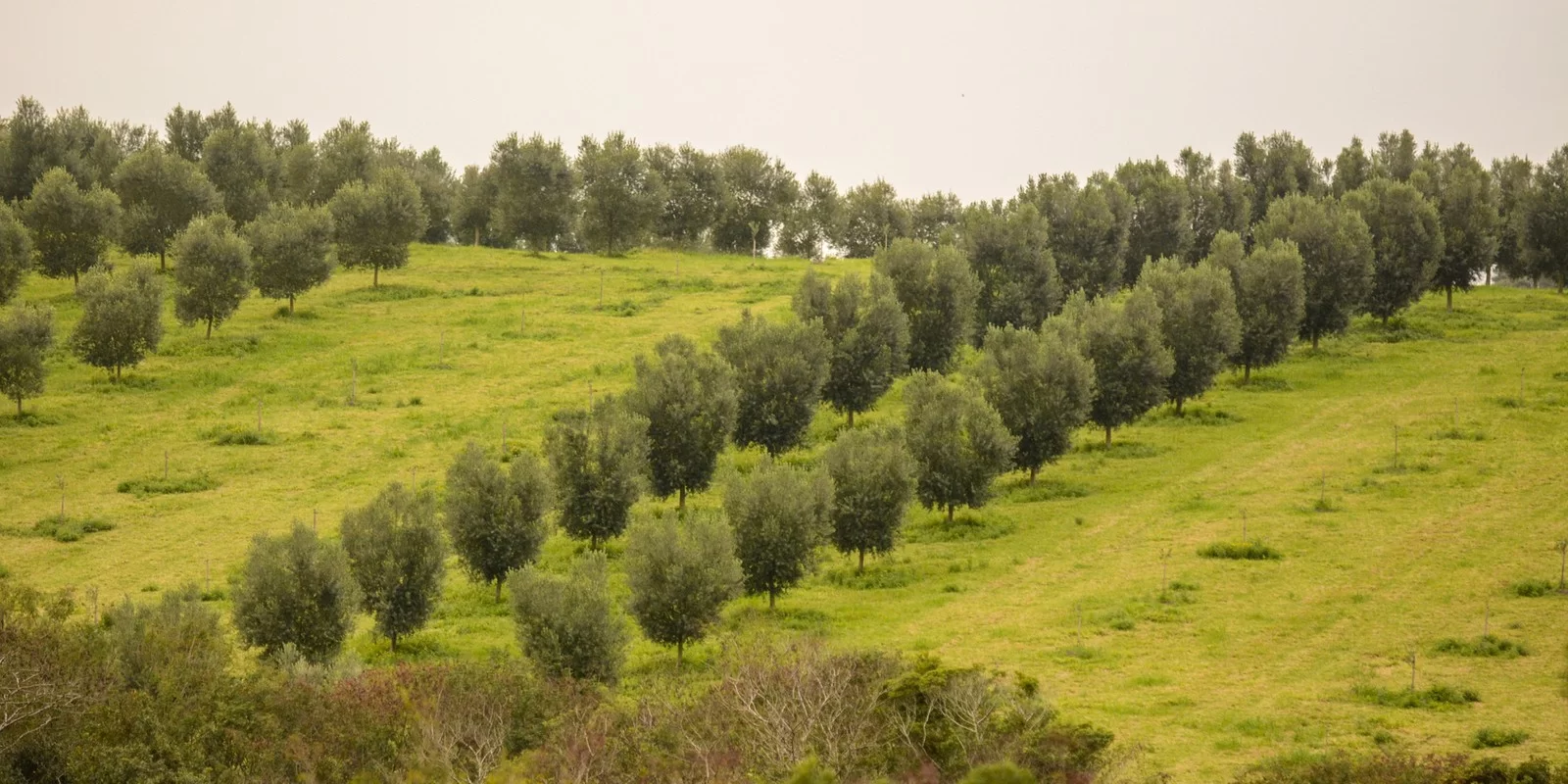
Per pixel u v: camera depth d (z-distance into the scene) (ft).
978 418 216.95
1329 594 170.60
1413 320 362.74
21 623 125.39
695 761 104.47
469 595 191.21
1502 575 172.55
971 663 148.97
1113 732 125.18
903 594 184.03
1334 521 201.98
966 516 220.84
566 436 204.95
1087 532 208.33
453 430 261.44
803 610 177.88
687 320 351.46
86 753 108.17
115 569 194.18
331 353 320.09
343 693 125.59
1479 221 373.61
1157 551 195.11
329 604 159.74
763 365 245.04
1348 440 249.75
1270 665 146.41
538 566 199.82
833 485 192.34
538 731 120.98
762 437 241.76
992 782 88.79
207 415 273.13
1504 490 210.59
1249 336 298.15
